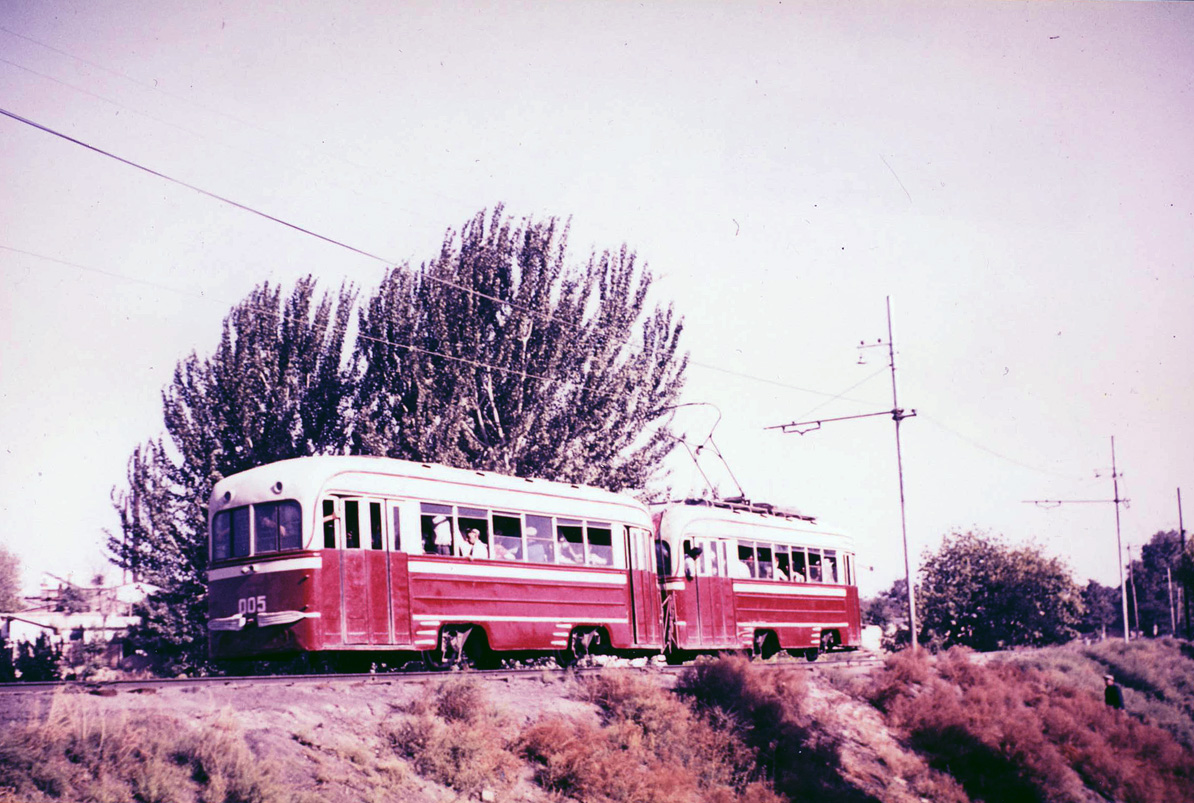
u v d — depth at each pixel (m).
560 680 19.80
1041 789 24.64
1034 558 56.25
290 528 17.94
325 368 36.78
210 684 15.15
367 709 15.48
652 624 24.27
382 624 18.31
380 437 35.44
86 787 10.96
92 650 41.59
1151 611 124.56
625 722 18.33
